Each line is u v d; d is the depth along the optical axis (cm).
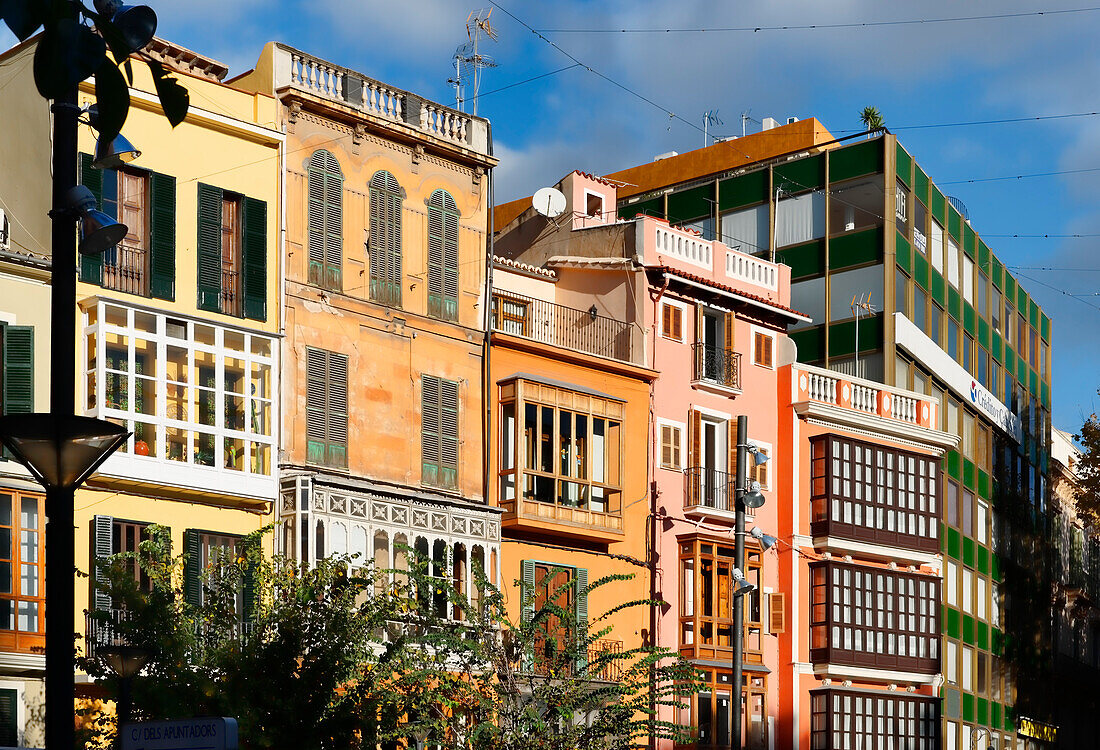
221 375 3300
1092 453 5781
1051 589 7075
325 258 3666
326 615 2733
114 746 2322
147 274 3297
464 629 3150
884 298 5425
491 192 4097
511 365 4103
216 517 3322
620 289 4559
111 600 3052
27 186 3322
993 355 6556
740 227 5831
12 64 3403
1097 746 7800
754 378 4819
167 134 3378
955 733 5512
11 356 3095
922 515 5150
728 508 4628
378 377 3741
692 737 3259
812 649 4731
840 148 5631
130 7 696
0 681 2953
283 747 2550
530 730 3094
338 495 3481
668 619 4375
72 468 1133
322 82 3731
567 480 4056
